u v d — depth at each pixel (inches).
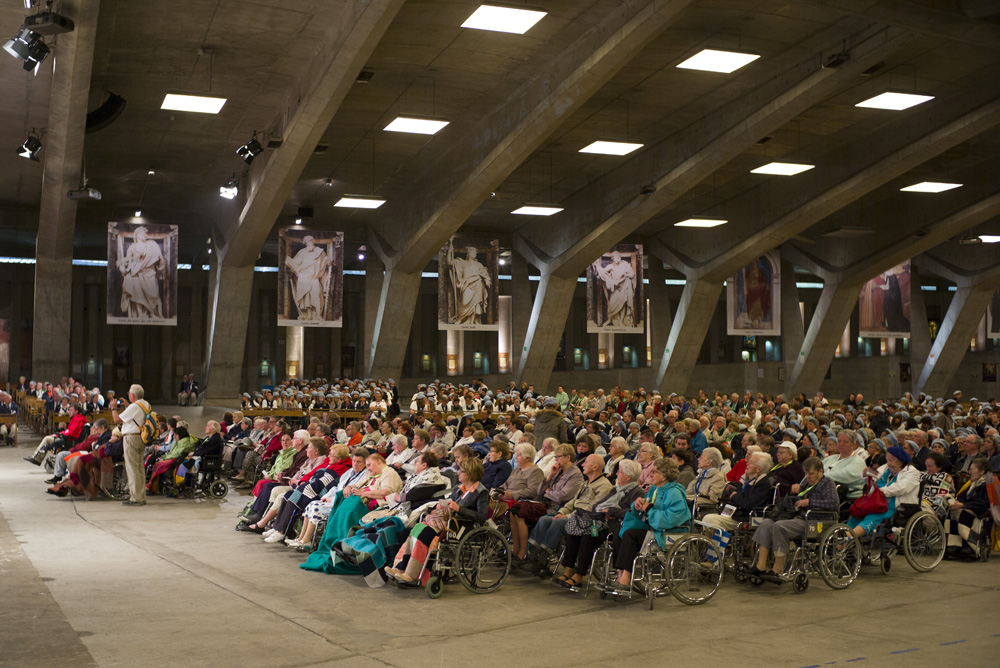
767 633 301.1
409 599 348.5
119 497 624.7
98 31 771.4
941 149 1078.4
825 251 1642.5
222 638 288.4
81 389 1155.9
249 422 732.7
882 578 394.9
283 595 351.6
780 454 406.9
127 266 1285.7
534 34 816.9
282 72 884.0
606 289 1465.3
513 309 1664.6
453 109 1018.1
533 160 1241.4
